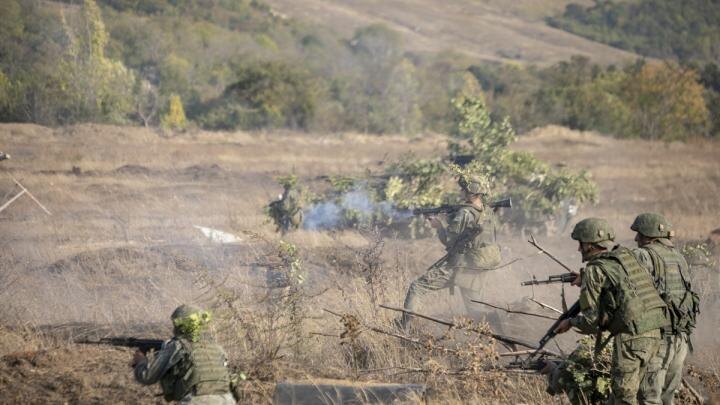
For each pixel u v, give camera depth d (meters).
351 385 21.67
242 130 177.50
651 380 17.39
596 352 17.38
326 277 34.66
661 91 183.38
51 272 36.50
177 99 177.75
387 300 28.91
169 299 31.16
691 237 48.62
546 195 50.69
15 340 25.94
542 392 21.56
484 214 26.45
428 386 22.02
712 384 22.12
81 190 69.00
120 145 115.94
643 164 113.19
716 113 192.38
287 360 24.16
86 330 27.34
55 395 21.62
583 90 186.88
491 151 51.84
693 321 18.19
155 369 16.23
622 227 55.66
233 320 24.97
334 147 127.94
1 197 64.31
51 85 169.62
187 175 83.62
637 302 16.84
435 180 50.12
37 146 111.06
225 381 16.66
